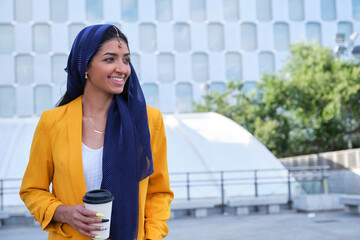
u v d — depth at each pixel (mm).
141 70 40844
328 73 29562
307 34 43250
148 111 1709
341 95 28828
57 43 40000
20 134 18297
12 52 39406
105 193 1363
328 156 17969
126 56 1580
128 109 1577
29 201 1562
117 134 1543
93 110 1610
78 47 1557
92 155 1543
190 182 14484
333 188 15656
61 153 1522
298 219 10859
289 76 32594
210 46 42094
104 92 1600
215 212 12867
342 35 33500
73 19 40469
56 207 1463
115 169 1489
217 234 8867
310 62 30766
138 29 41219
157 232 1603
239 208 12672
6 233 10016
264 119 33656
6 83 39062
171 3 41812
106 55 1527
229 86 37375
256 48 42656
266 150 17188
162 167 1733
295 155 34219
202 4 42281
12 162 15445
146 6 41438
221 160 16266
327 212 12117
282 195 13867
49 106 39438
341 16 43531
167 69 41281
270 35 42812
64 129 1552
